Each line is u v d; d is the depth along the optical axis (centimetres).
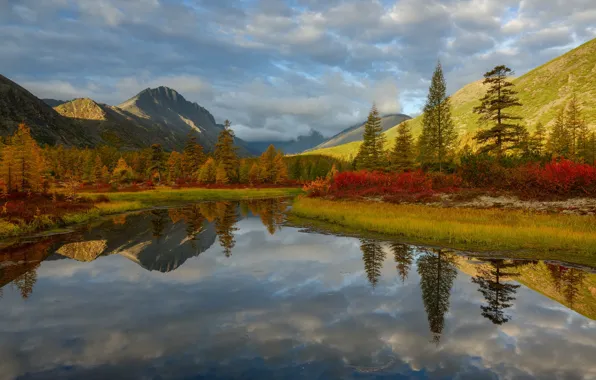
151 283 1189
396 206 2773
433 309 932
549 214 2116
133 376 609
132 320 869
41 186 3791
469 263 1386
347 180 4247
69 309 944
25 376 608
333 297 1038
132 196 4947
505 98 3850
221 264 1446
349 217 2428
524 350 698
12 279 1242
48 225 2469
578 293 1039
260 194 6625
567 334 773
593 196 2238
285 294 1069
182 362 659
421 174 3916
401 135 5981
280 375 607
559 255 1452
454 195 2923
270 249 1733
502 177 2922
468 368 630
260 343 739
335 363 650
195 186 7444
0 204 2797
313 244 1841
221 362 657
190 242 1945
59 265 1442
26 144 3659
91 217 3020
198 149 9050
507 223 1922
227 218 3086
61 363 655
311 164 11531
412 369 627
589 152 6391
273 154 9769
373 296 1042
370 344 732
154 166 7950
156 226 2586
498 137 3881
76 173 8744
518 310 919
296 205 3525
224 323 847
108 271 1346
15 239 2048
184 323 848
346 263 1431
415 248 1672
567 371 616
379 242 1839
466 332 789
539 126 7712
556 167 2556
